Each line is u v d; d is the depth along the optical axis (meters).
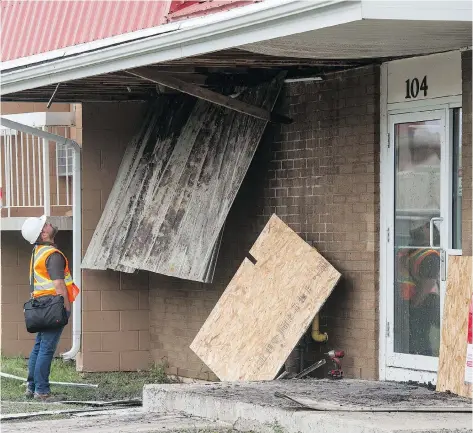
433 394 11.62
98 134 16.70
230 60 13.00
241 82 14.67
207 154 14.95
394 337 12.84
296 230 14.20
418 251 12.59
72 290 14.39
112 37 12.67
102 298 16.77
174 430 10.80
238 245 15.30
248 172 15.09
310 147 14.00
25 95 16.45
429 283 12.44
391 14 9.81
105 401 14.05
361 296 13.15
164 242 14.92
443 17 9.93
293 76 14.10
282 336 13.20
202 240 14.46
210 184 14.69
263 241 13.86
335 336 13.52
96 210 16.67
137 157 16.16
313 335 13.58
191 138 15.31
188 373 16.09
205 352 13.72
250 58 12.77
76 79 13.60
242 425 11.02
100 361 16.73
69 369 17.34
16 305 18.95
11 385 15.66
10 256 18.91
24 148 19.12
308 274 13.30
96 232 16.22
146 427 10.99
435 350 12.34
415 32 10.70
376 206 13.04
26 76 14.09
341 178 13.49
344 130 13.45
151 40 12.00
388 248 12.93
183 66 13.64
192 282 16.06
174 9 13.01
